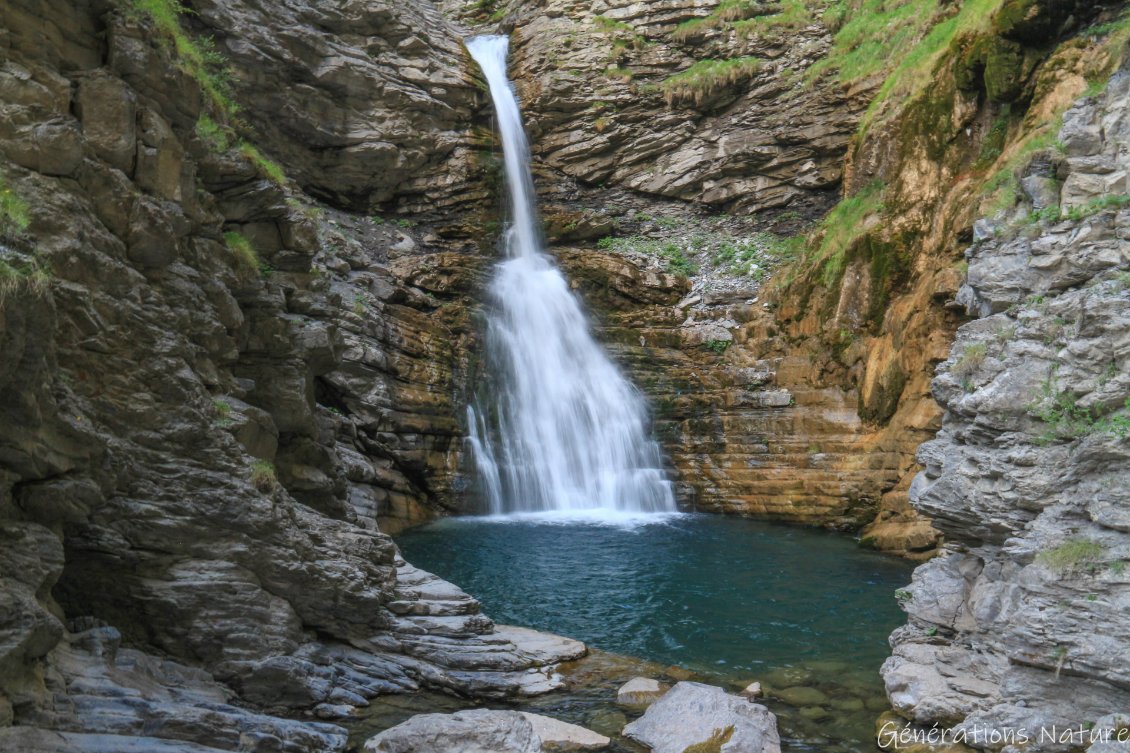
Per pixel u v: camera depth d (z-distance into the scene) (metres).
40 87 6.94
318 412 12.04
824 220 21.47
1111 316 7.43
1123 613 6.72
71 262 6.93
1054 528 7.38
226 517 7.93
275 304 10.30
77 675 6.37
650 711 8.16
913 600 8.94
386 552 9.88
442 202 25.11
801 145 25.20
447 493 19.09
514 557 15.24
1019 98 16.30
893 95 20.17
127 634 7.57
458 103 25.56
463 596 10.09
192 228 8.82
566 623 11.65
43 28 7.23
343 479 11.50
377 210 24.88
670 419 20.47
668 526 18.02
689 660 10.19
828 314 19.47
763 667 9.94
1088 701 6.97
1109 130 8.44
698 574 14.20
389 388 18.48
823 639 11.02
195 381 7.95
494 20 30.31
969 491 8.24
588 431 21.16
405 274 21.47
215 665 7.73
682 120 26.42
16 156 6.73
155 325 7.75
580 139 26.83
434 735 7.21
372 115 23.92
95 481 6.89
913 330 16.94
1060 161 8.76
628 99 26.55
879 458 17.42
